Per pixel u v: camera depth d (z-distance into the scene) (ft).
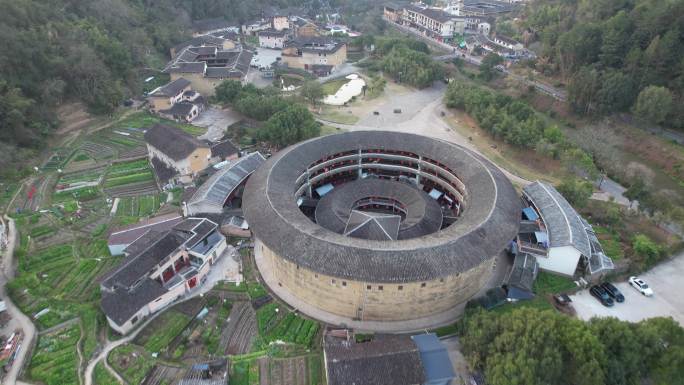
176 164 337.52
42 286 237.04
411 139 330.54
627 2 498.28
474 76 602.44
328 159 327.47
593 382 164.55
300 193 305.94
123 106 477.77
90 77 435.53
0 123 350.43
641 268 257.34
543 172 376.89
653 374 171.94
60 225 289.53
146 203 317.83
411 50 624.18
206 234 258.78
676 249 274.77
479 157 302.66
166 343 207.72
